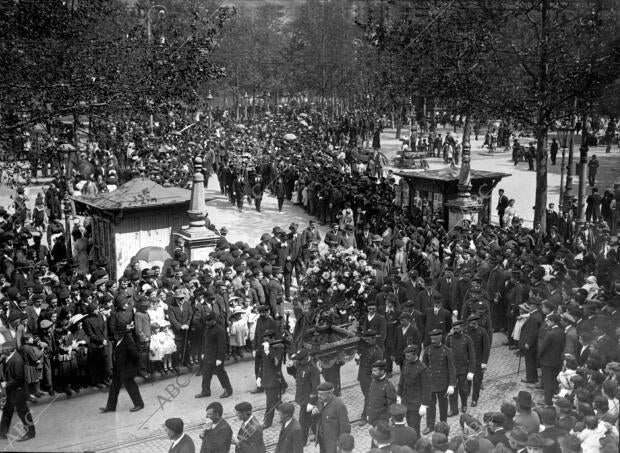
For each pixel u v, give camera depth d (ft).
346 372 53.21
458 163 139.64
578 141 139.44
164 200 75.10
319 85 168.66
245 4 175.42
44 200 102.22
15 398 41.16
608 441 28.84
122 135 92.12
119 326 48.73
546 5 80.64
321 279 55.42
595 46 79.36
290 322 63.46
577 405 33.53
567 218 86.63
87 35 72.95
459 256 66.59
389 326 51.06
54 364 48.34
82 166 106.63
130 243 74.59
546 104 82.43
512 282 59.77
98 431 41.98
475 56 84.43
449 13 85.61
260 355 47.98
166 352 51.06
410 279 61.05
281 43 176.24
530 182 123.95
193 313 53.11
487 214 94.12
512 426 32.17
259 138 163.22
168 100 77.36
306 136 156.15
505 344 58.65
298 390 41.55
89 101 71.51
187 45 80.43
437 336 42.11
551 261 69.92
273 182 120.98
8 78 66.33
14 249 70.64
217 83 169.78
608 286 59.11
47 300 53.01
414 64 88.33
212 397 48.08
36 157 72.64
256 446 34.91
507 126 91.86
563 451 29.32
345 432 36.68
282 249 72.08
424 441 30.01
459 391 44.16
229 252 69.77
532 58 82.53
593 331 44.34
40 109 68.85
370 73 142.82
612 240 85.20
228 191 113.80
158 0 109.81
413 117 147.95
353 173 111.45
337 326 51.16
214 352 47.42
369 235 77.92
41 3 67.00
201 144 137.80
